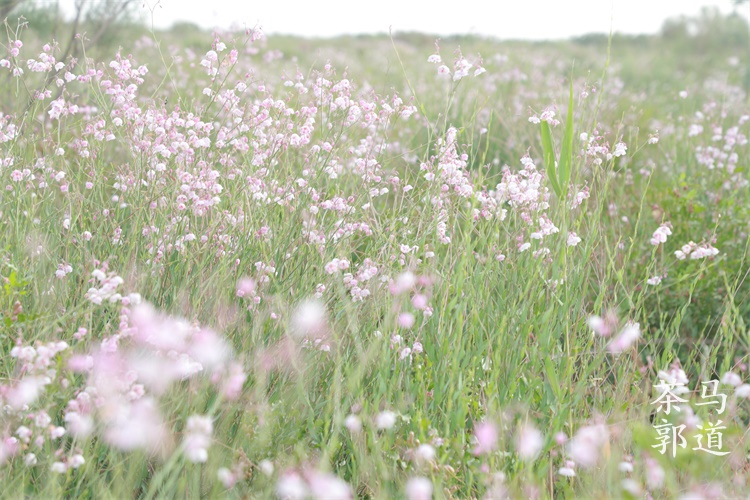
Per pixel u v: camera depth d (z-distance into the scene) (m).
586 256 3.54
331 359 3.05
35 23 7.04
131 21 7.48
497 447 2.62
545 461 2.62
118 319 2.86
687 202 4.91
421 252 3.50
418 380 2.90
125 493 2.41
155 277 3.13
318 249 3.40
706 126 7.18
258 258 3.38
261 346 2.87
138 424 2.26
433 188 3.76
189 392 2.60
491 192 3.82
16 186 3.48
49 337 2.77
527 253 3.58
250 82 4.24
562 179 3.61
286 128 3.94
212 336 2.58
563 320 3.31
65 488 2.44
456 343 2.99
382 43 18.64
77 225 3.59
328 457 2.49
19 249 3.25
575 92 8.30
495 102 7.46
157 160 3.73
